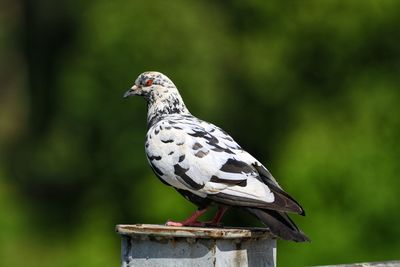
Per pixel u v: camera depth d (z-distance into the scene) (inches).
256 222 772.0
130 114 826.2
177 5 821.9
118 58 818.8
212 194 245.9
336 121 719.1
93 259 777.6
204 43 818.2
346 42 804.6
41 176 924.6
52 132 917.8
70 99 844.6
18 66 1085.8
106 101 828.6
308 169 580.4
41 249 887.7
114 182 838.5
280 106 836.0
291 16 830.5
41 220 909.8
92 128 849.5
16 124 1055.0
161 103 290.5
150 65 812.6
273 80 832.9
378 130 621.9
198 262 213.2
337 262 566.9
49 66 993.5
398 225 571.8
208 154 251.8
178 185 253.3
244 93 843.4
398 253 569.6
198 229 212.8
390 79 751.1
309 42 823.1
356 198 573.6
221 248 213.2
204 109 805.9
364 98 697.6
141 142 825.5
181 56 812.0
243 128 842.2
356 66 806.5
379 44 796.0
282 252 573.0
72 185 902.4
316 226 570.3
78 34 924.6
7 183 906.1
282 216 234.5
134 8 816.9
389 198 574.6
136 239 218.1
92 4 884.0
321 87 820.6
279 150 778.8
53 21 989.8
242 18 859.4
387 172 581.3
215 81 821.2
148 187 749.9
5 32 1074.7
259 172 251.1
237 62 845.8
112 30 816.9
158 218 722.2
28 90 1043.3
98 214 823.1
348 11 799.7
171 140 258.1
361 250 569.0
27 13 1019.3
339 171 577.0
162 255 215.8
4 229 856.9
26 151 979.9
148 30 812.6
